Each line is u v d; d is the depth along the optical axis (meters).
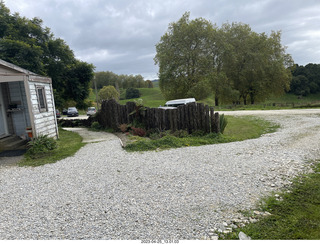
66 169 5.70
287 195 3.63
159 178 4.70
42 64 16.86
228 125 13.20
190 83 33.00
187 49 32.28
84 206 3.60
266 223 2.92
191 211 3.29
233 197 3.66
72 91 21.53
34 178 5.12
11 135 9.08
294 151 6.21
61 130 15.77
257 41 34.16
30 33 18.31
